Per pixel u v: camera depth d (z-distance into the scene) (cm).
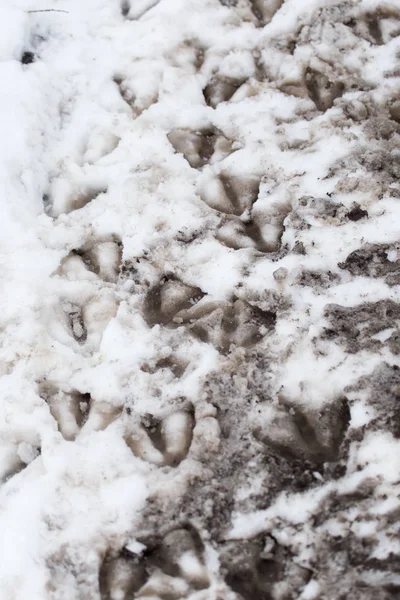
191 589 180
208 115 283
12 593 182
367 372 206
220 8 315
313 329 215
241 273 235
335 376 207
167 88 291
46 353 220
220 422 203
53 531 189
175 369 219
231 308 232
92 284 240
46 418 208
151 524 189
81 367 218
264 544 185
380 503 185
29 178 264
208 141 283
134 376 215
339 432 200
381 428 195
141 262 245
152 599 180
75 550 187
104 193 266
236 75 297
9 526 192
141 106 291
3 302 233
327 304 221
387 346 210
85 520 190
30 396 212
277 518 187
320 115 278
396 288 224
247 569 182
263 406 205
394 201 245
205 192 261
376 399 200
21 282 237
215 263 240
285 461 196
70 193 266
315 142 267
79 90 297
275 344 216
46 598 180
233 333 225
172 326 231
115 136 281
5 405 211
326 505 187
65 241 251
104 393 212
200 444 198
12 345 222
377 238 237
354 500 187
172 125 283
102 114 288
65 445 203
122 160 272
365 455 192
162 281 243
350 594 176
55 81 296
